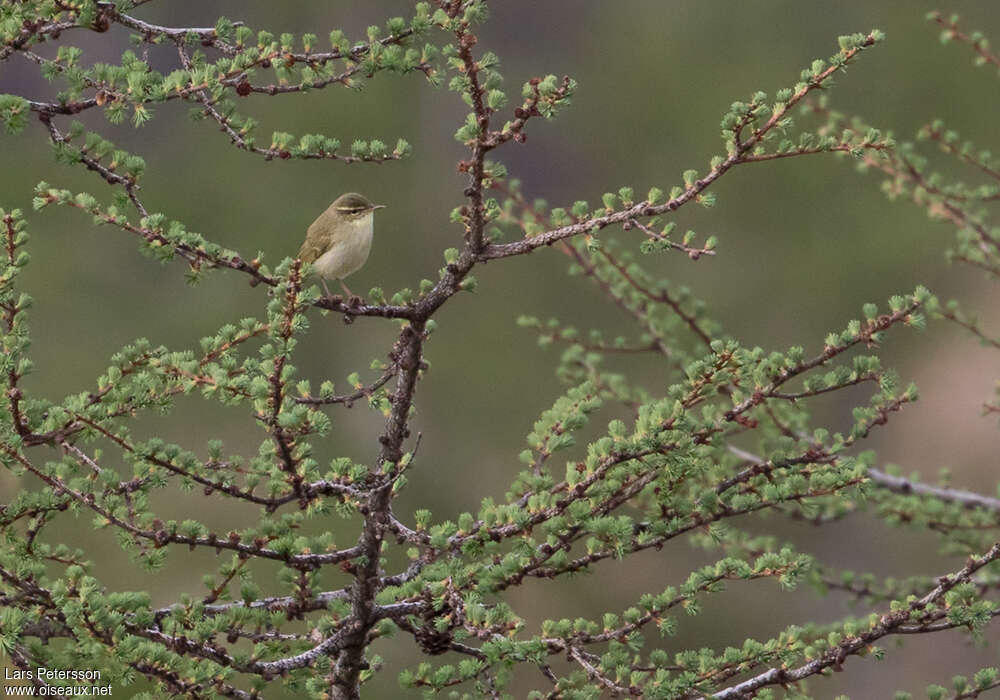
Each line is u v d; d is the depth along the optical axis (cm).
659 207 839
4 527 930
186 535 879
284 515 923
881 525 2656
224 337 907
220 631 888
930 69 3269
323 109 3375
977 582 1193
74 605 806
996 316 3006
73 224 3178
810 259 3189
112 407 945
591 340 1224
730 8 3659
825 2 3578
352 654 943
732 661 925
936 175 1144
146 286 3175
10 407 886
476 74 818
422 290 922
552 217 915
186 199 3238
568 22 3791
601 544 898
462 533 916
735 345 883
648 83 3609
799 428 1119
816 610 2662
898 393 1002
